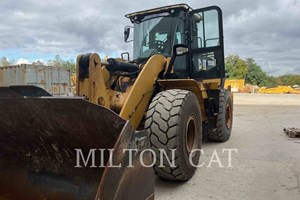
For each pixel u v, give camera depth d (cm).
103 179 163
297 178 357
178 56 425
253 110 1316
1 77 1207
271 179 355
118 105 338
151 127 317
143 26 470
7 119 225
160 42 448
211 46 480
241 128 767
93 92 301
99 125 192
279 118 995
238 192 316
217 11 476
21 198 252
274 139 614
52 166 253
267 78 6412
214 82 494
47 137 230
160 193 315
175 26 443
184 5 441
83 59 307
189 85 380
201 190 322
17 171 265
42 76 1205
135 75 377
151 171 212
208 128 529
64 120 201
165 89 388
